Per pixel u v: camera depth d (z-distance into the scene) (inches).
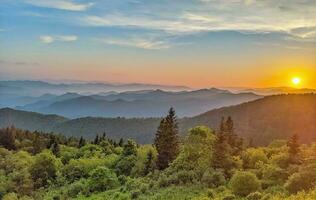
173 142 3543.3
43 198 3299.7
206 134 2977.4
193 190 2201.0
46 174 4128.9
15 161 4611.2
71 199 2962.6
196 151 2898.6
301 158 2338.8
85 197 2923.2
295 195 1665.8
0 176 3932.1
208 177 2314.2
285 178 2070.6
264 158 2758.4
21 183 3789.4
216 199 1806.1
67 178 4030.5
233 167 2659.9
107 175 3132.4
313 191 1584.6
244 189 1882.4
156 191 2415.1
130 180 3009.4
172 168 2940.5
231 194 1847.9
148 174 3193.9
